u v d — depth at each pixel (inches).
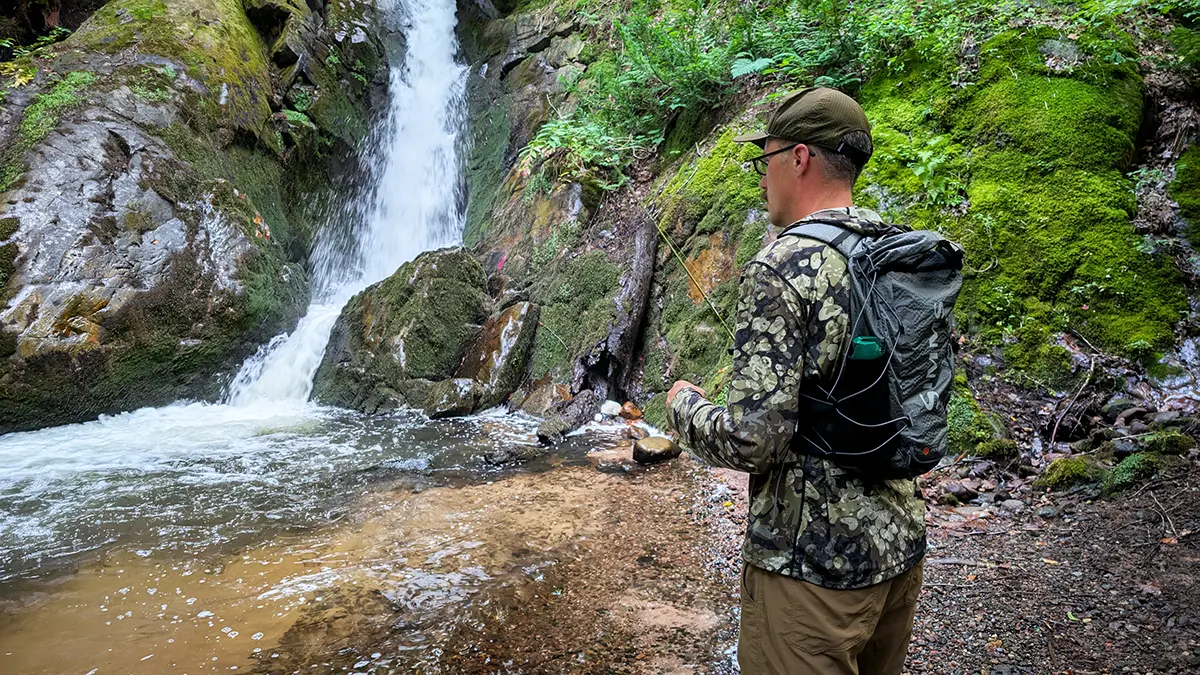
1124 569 125.0
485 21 473.1
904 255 62.2
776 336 60.7
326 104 405.7
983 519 154.0
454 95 454.9
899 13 253.9
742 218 249.9
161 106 322.0
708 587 140.5
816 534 62.0
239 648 123.1
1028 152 213.5
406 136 451.2
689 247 266.8
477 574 147.7
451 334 294.0
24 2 409.1
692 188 274.4
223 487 201.0
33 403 253.1
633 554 154.9
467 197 411.5
